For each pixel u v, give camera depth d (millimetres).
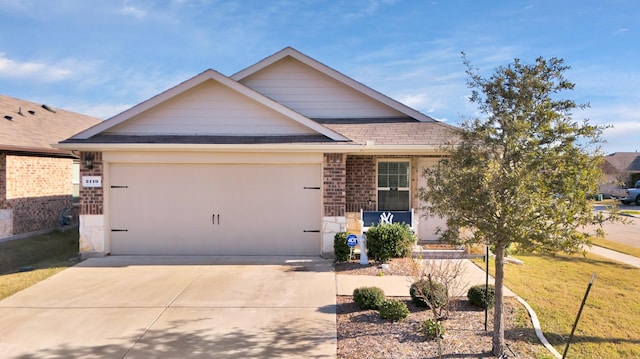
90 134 10883
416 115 13383
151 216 11070
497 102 5438
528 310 6992
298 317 6688
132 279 8812
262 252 11148
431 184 5574
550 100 5348
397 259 10406
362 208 12656
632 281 9156
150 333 6105
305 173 11117
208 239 11109
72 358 5363
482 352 5438
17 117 16250
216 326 6344
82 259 10609
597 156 5000
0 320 6594
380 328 6203
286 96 13680
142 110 11008
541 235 4863
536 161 4977
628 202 34281
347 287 8219
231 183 11109
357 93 13688
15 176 13781
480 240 5266
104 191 10828
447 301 6512
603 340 5988
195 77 10969
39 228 14867
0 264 10648
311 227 11156
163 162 10922
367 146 10891
